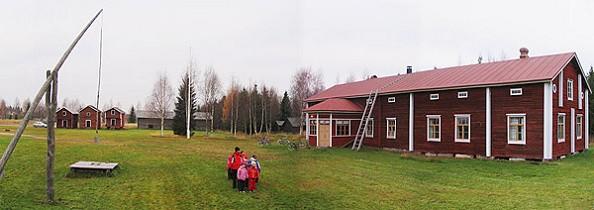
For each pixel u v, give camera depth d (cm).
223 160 2084
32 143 2622
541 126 2114
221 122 6550
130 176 1508
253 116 6031
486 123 2341
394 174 1716
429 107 2656
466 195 1275
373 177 1617
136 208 1018
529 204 1144
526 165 1992
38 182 1291
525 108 2180
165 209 1019
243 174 1270
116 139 3694
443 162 2164
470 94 2431
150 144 3150
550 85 2092
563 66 2192
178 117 5106
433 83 2689
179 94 5181
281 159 2200
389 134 2944
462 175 1711
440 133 2581
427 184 1477
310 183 1435
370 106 3127
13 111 3534
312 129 3198
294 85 5747
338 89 3809
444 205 1135
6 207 950
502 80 2267
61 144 2798
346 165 1991
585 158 2264
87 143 2998
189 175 1561
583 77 2638
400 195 1265
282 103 6084
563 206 1116
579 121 2630
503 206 1123
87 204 1036
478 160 2248
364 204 1131
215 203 1098
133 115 10700
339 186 1390
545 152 2095
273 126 6106
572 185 1441
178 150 2645
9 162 1722
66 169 1619
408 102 2798
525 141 2175
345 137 3164
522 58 2592
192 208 1038
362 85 3528
